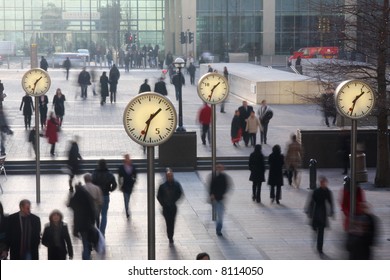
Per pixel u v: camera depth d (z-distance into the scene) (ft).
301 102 224.12
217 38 370.32
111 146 159.74
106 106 218.59
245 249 94.53
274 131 177.88
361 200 88.63
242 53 359.05
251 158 119.85
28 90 118.21
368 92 82.23
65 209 114.83
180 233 102.27
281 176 119.03
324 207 91.40
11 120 193.36
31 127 181.06
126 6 409.28
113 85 223.10
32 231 72.74
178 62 161.58
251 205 118.42
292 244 96.63
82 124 187.21
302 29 367.86
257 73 249.55
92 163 144.56
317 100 135.13
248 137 159.33
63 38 417.28
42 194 125.49
